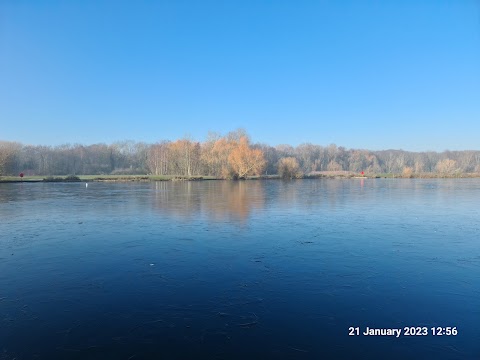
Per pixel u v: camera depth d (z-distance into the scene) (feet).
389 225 71.00
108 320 29.53
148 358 24.20
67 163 364.99
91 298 34.06
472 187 181.06
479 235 61.46
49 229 67.10
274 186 190.80
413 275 40.45
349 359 24.18
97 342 26.20
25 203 107.14
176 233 63.36
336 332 27.58
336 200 116.88
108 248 52.75
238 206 100.42
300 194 139.64
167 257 47.83
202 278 39.52
